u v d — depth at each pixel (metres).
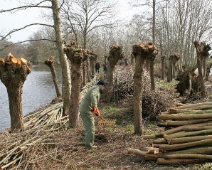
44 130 8.29
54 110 10.95
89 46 36.16
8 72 7.52
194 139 5.77
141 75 8.07
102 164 6.26
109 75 13.33
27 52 45.94
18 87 7.73
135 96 8.12
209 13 31.91
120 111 11.13
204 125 5.98
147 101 9.73
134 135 8.04
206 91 13.42
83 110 7.37
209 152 5.63
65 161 6.52
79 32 27.83
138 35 36.47
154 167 5.77
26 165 6.09
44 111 10.91
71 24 24.98
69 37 27.92
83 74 19.95
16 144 6.78
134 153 6.35
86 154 6.96
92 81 21.69
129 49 46.53
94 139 7.89
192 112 6.21
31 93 25.28
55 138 7.72
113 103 12.92
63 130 8.85
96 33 42.03
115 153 6.81
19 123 7.89
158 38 34.66
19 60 7.58
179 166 5.67
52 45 26.16
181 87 12.39
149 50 7.89
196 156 5.62
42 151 6.87
